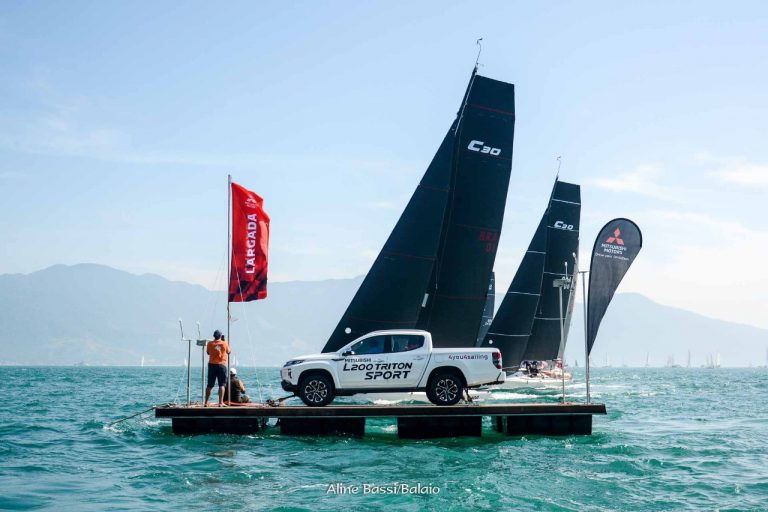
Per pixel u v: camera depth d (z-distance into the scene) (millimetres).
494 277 61188
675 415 36531
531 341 56375
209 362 22062
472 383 22078
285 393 58344
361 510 13680
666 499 14930
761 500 14898
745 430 28422
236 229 22031
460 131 34312
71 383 85312
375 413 21578
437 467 17953
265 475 16812
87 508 13672
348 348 22188
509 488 15672
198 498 14555
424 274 33312
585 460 19281
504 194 35031
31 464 18375
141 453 20031
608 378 146625
